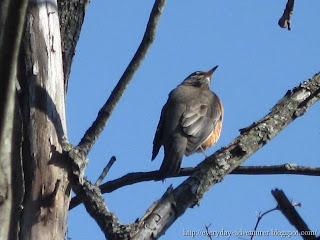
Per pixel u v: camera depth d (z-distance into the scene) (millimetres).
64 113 10289
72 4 11852
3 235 6961
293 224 5805
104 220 9508
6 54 6402
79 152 9891
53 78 10312
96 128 10273
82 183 9766
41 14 10500
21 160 9266
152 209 9719
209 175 10477
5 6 6367
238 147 11047
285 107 11789
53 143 9883
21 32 6410
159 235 9484
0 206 7012
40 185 9625
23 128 9898
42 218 9484
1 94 6469
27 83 10156
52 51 10445
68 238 10227
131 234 9367
